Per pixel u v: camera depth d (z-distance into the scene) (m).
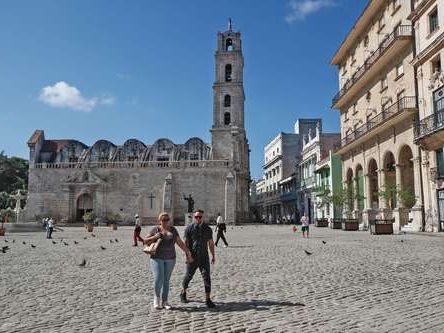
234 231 40.91
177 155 71.69
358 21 41.69
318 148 63.75
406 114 31.53
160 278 8.08
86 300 8.89
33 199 67.94
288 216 77.88
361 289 9.59
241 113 72.25
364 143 41.38
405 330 6.42
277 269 12.93
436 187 28.39
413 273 11.66
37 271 13.34
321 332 6.36
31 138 72.00
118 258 17.08
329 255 16.55
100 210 66.56
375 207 40.12
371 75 39.72
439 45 27.55
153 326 6.82
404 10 33.75
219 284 10.54
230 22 75.50
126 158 71.81
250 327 6.69
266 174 105.12
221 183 65.50
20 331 6.65
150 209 66.25
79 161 72.00
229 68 73.69
